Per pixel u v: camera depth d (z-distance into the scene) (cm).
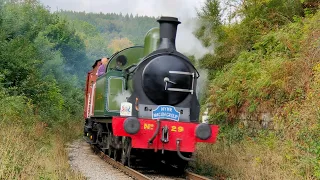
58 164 1081
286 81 1196
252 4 1642
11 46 1789
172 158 1189
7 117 1241
